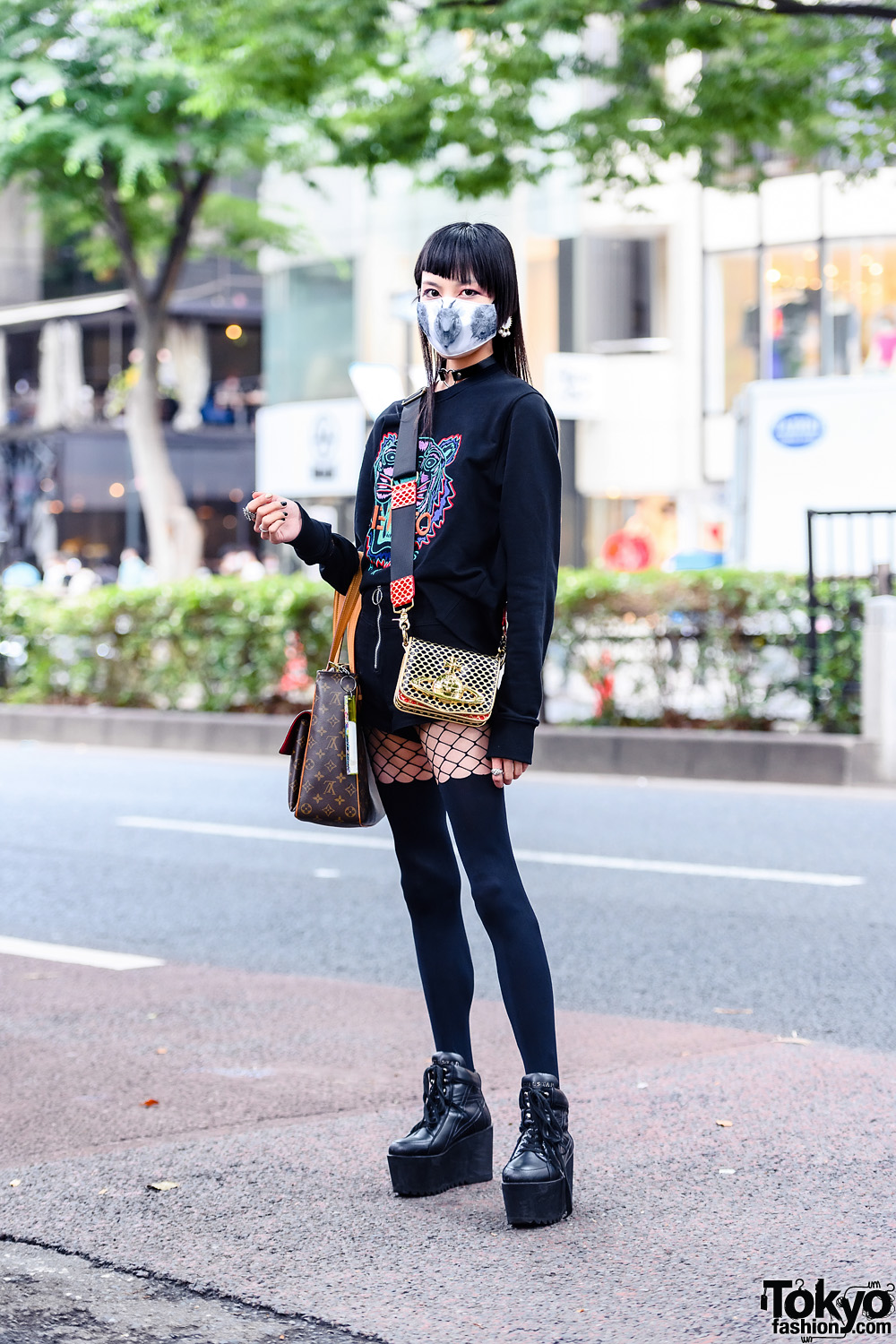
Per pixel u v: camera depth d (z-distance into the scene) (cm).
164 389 4275
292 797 349
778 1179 348
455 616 330
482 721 329
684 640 1228
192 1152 377
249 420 4434
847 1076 435
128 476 4328
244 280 4328
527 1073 328
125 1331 277
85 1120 407
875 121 1282
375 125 1444
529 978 329
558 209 2766
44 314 4091
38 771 1272
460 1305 284
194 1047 481
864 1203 332
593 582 1253
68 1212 336
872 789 1108
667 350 2811
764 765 1152
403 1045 482
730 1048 470
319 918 698
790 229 2691
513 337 344
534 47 1324
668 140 1352
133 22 1393
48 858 862
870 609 1131
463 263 335
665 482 2809
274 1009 531
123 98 1723
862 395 1680
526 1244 313
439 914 357
